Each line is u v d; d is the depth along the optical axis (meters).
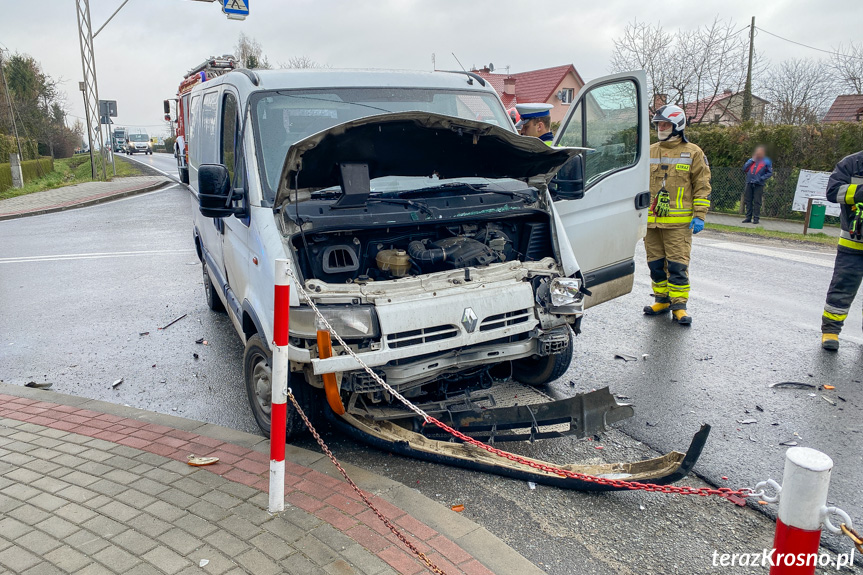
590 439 4.41
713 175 17.47
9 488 3.56
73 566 2.86
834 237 13.33
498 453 3.48
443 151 4.14
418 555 2.77
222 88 5.08
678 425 4.61
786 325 6.97
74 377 5.75
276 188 4.07
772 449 4.24
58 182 27.81
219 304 7.62
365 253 4.05
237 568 2.83
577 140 5.41
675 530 3.36
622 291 6.04
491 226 4.48
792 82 30.12
